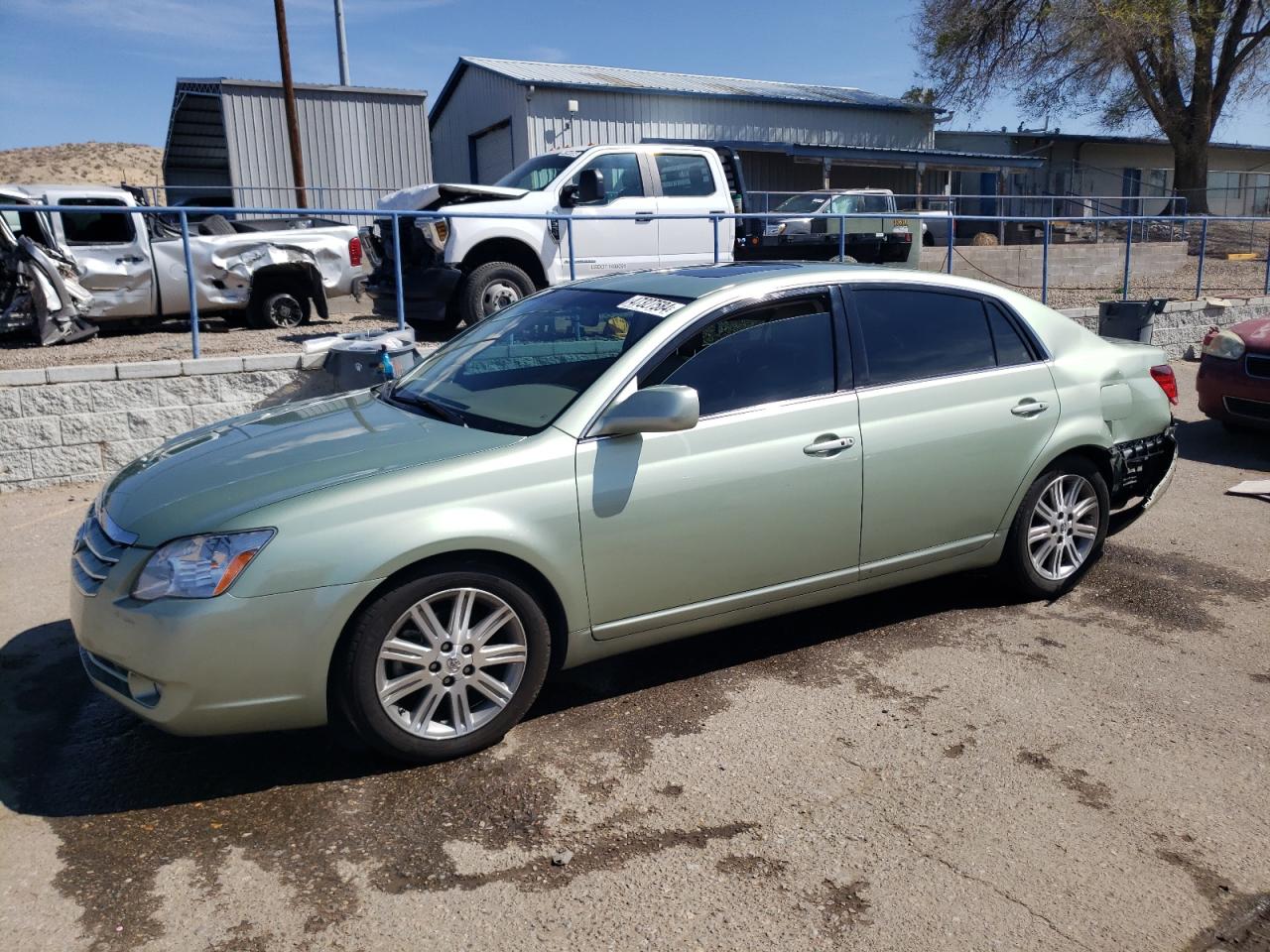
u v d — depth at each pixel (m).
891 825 3.07
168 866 2.85
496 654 3.42
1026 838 3.01
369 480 3.27
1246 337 8.16
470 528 3.27
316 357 7.84
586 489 3.51
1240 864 2.90
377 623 3.18
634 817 3.10
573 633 3.59
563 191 10.19
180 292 11.16
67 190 10.48
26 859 2.88
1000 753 3.50
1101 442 4.85
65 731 3.69
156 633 3.02
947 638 4.52
